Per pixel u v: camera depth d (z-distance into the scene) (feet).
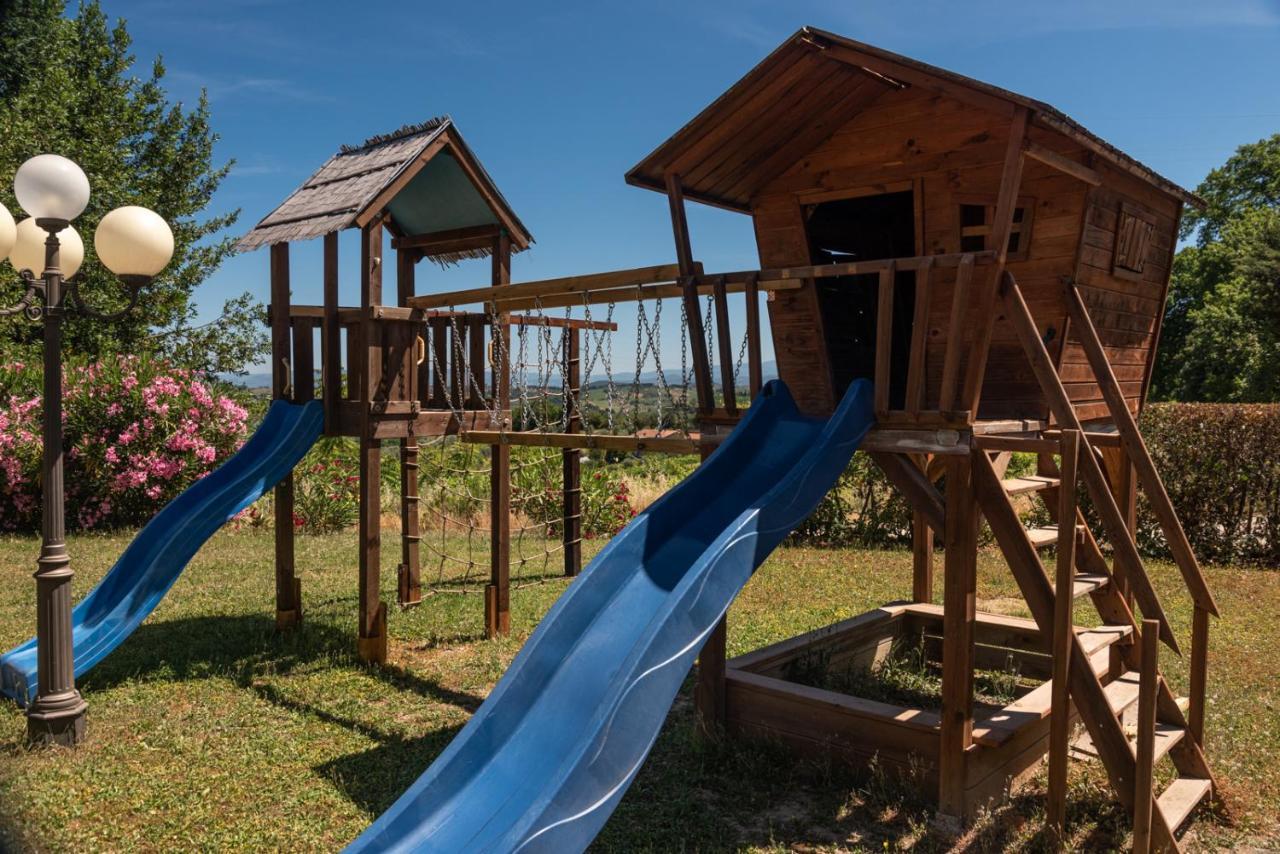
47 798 14.57
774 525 13.64
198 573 34.91
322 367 24.57
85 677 21.54
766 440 16.37
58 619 17.46
